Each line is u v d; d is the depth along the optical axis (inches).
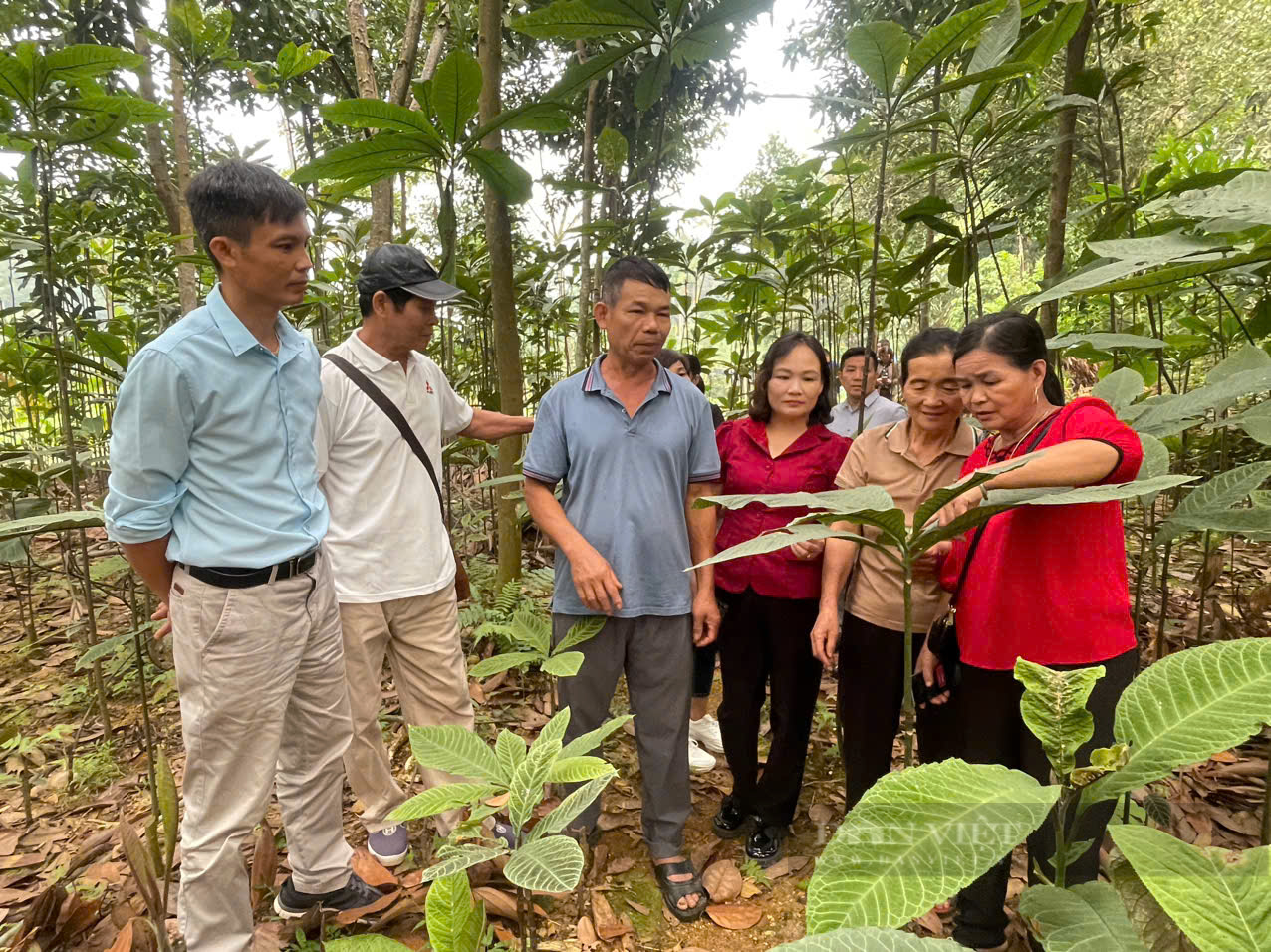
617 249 133.5
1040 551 60.5
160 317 190.9
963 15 74.2
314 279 156.6
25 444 172.1
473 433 100.8
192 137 283.7
